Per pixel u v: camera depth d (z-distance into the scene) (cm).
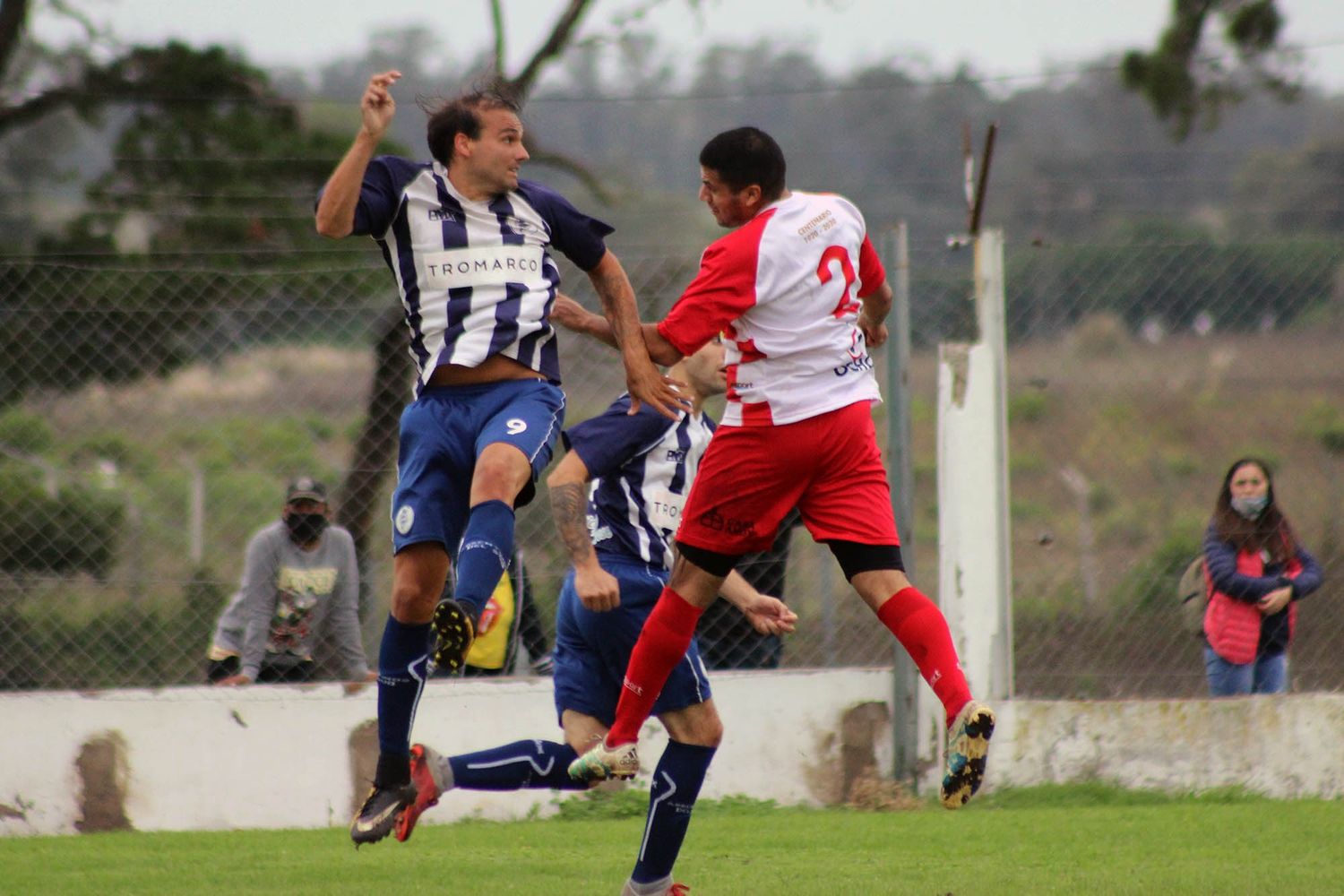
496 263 1631
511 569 2641
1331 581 2797
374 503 2781
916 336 2741
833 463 1617
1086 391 3709
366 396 3006
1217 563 2694
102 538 2891
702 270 1608
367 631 2688
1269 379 3922
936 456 2706
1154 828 2297
